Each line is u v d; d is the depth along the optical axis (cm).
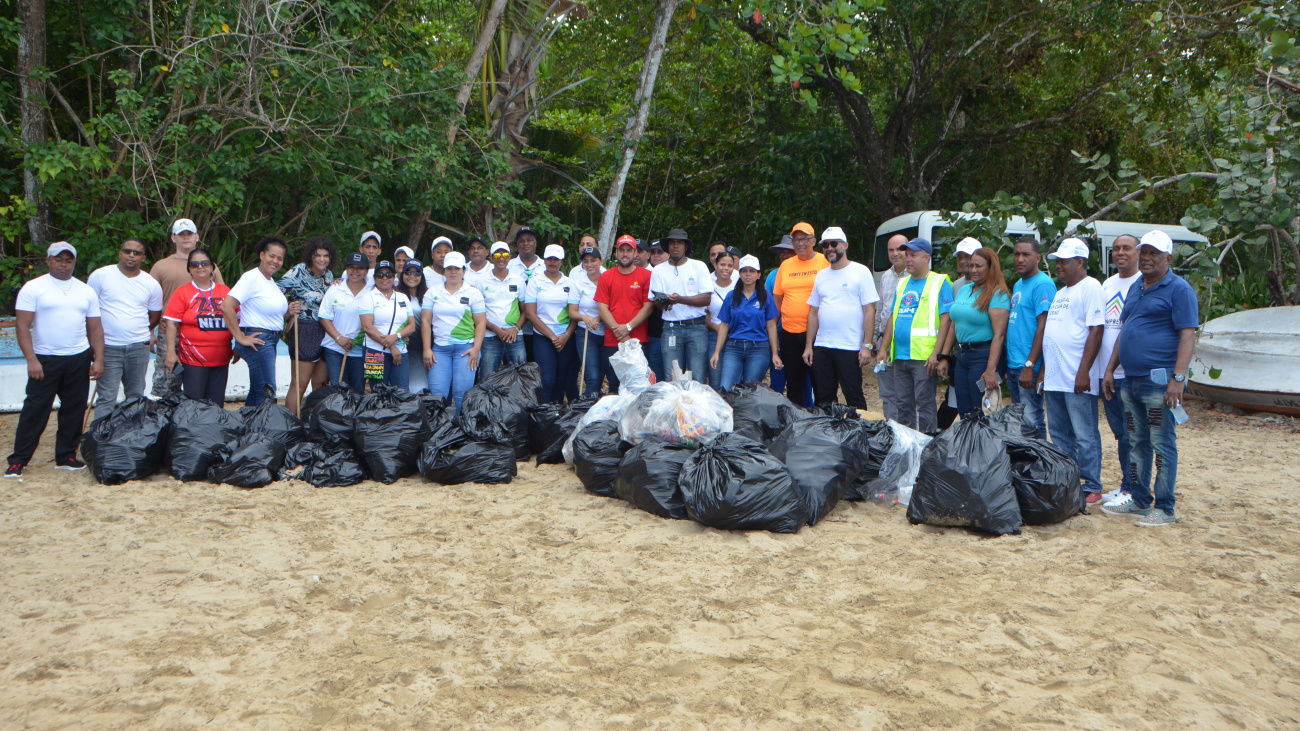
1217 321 1023
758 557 451
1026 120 1766
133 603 384
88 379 643
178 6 1106
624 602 391
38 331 617
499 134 1378
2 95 1062
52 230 1113
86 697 299
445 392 752
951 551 464
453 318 745
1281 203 938
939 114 1748
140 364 688
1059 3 1485
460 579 417
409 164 1123
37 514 521
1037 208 992
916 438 590
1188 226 959
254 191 1184
